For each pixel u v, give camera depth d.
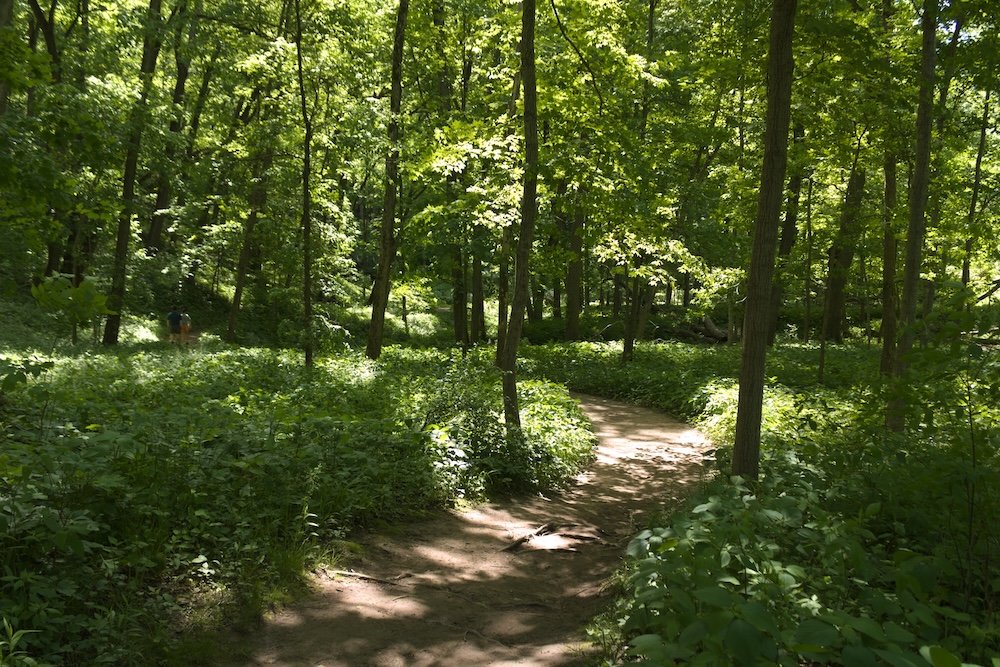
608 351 27.05
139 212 21.70
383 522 7.63
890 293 15.19
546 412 13.23
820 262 18.27
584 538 8.05
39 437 6.93
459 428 10.27
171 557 5.67
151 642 4.65
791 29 7.57
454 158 14.28
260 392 12.09
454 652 5.10
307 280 17.77
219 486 6.75
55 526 4.71
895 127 13.89
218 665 4.67
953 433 5.91
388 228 20.89
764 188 7.70
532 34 11.16
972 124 16.98
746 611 2.96
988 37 11.58
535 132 11.33
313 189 21.31
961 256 18.12
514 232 19.41
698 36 18.30
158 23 21.38
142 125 20.28
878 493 6.18
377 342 21.08
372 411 11.62
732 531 4.18
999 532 5.05
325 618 5.47
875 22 15.32
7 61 9.02
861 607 4.23
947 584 4.77
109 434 5.80
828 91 13.38
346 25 17.30
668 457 13.08
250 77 22.61
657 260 21.88
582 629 5.36
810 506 4.80
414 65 21.39
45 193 8.86
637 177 13.71
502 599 6.21
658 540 4.50
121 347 21.98
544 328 37.22
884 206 15.63
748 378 7.73
